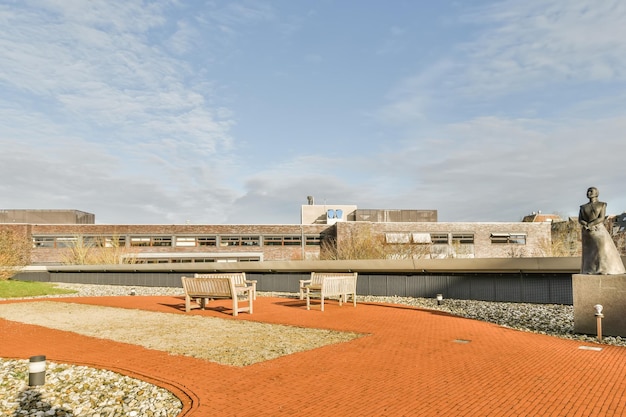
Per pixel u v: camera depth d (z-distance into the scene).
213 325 12.58
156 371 7.61
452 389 6.36
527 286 17.45
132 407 6.07
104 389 6.85
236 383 6.82
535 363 7.84
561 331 11.45
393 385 6.58
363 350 9.02
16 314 15.82
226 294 14.69
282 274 24.97
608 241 10.99
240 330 11.66
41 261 53.56
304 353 8.77
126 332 11.60
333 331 11.42
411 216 68.06
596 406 5.60
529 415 5.33
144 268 31.72
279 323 12.82
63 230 54.38
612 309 10.55
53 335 11.34
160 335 11.07
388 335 10.77
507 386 6.47
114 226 55.31
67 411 6.08
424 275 20.20
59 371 7.86
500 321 13.29
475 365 7.72
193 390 6.53
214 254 56.84
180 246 56.44
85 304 18.95
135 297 22.55
